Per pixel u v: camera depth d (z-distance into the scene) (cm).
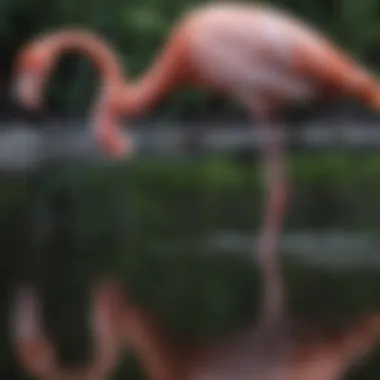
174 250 1497
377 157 3058
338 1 4275
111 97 1712
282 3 4262
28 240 1606
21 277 1262
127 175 2708
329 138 3566
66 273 1292
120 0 4109
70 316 1023
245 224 1762
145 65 4041
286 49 1566
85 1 4184
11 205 2108
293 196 2212
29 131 3847
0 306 1075
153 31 4053
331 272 1277
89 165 2995
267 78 1573
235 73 1580
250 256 1423
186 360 816
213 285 1201
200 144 3528
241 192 2348
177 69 1639
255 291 1145
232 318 995
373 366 787
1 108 4109
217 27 1587
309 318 994
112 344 882
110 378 761
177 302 1088
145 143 3581
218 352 845
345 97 1606
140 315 1019
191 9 4028
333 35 4250
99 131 1723
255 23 1580
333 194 2255
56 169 2873
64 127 3934
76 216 1930
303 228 1678
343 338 895
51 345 883
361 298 1091
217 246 1509
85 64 4103
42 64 1700
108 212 1978
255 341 888
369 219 1814
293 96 1580
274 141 1598
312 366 789
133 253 1441
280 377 754
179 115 4025
